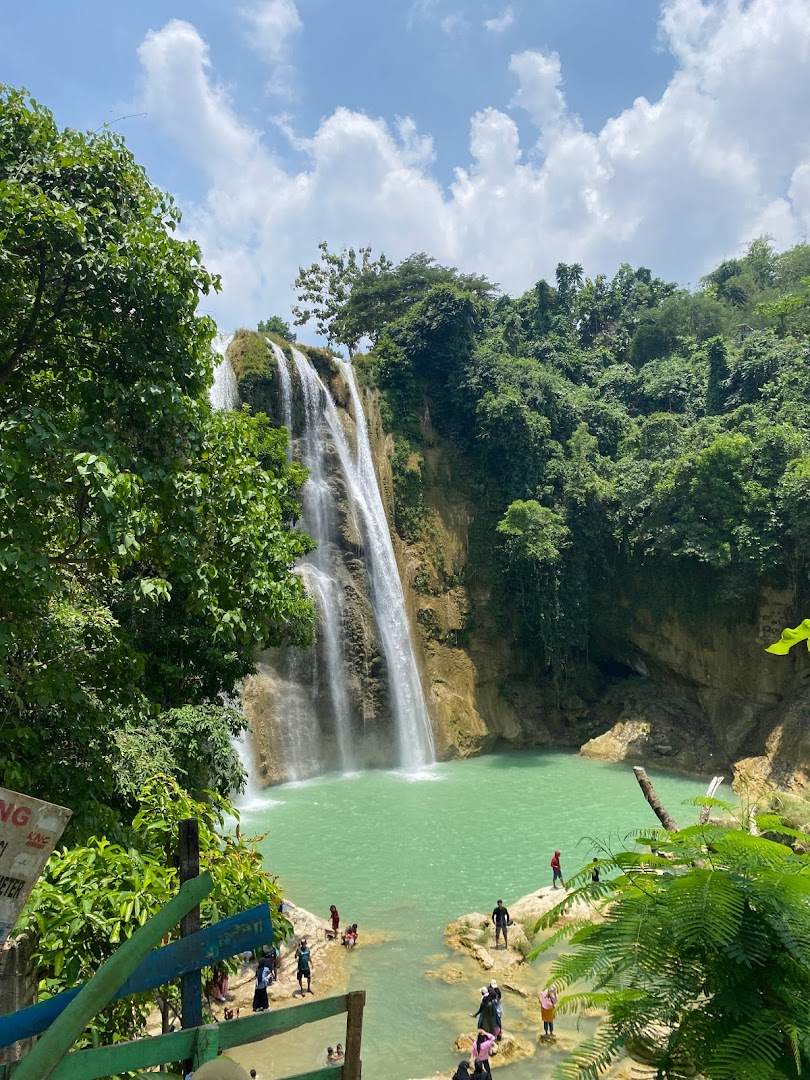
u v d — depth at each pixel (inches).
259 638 464.4
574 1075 141.0
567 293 2839.6
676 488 1513.3
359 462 1632.6
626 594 1628.9
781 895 135.6
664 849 158.9
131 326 409.7
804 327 2146.9
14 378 417.7
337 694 1402.6
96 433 364.8
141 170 438.9
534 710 1626.5
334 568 1480.1
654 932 139.8
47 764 350.9
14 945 170.2
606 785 1279.5
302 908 780.0
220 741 618.8
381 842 994.7
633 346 2534.5
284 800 1192.2
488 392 1759.4
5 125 408.2
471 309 1872.5
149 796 281.3
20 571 317.7
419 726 1487.5
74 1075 107.8
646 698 1579.7
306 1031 559.8
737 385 1884.8
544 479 1720.0
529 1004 591.5
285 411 1502.2
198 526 409.7
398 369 1800.0
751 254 3166.8
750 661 1437.0
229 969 305.3
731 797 1232.2
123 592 503.5
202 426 456.1
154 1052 114.7
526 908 745.0
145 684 614.2
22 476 319.3
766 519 1409.9
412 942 709.9
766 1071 119.9
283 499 879.1
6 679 308.0
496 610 1653.5
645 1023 137.9
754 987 133.0
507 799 1195.9
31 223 371.6
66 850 225.5
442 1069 511.8
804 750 1219.2
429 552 1659.7
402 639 1542.8
